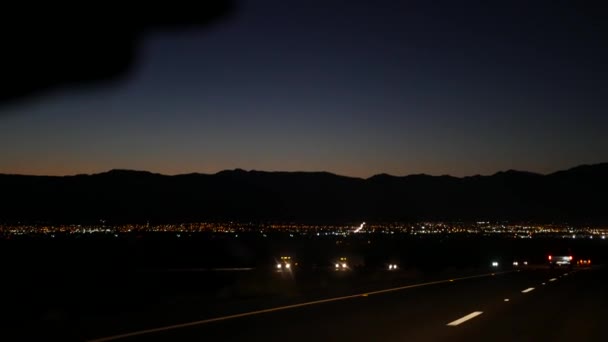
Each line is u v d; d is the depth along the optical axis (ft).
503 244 415.03
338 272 137.80
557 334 51.72
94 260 204.33
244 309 64.03
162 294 90.22
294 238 429.79
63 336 44.09
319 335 47.55
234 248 325.62
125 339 43.37
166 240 337.11
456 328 53.52
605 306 75.92
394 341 45.78
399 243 375.25
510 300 81.66
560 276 151.53
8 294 71.41
